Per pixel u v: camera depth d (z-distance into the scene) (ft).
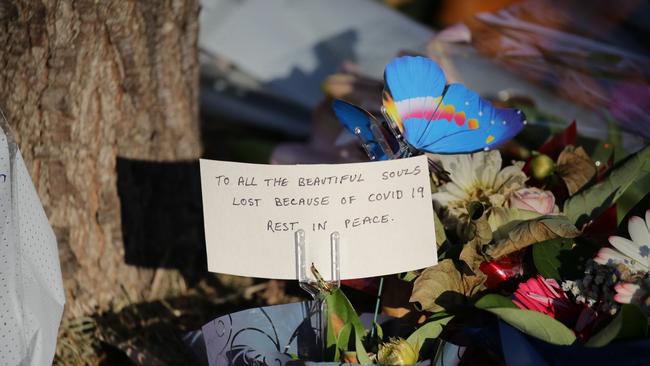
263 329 3.42
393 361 3.03
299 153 6.09
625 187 3.67
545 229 3.31
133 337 4.40
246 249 3.25
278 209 3.22
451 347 3.10
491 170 3.75
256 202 3.22
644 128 4.83
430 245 3.27
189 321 4.64
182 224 4.95
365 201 3.23
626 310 2.86
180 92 4.74
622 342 2.93
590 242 3.53
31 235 3.34
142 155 4.62
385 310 3.79
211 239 3.25
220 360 3.33
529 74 5.60
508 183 3.72
